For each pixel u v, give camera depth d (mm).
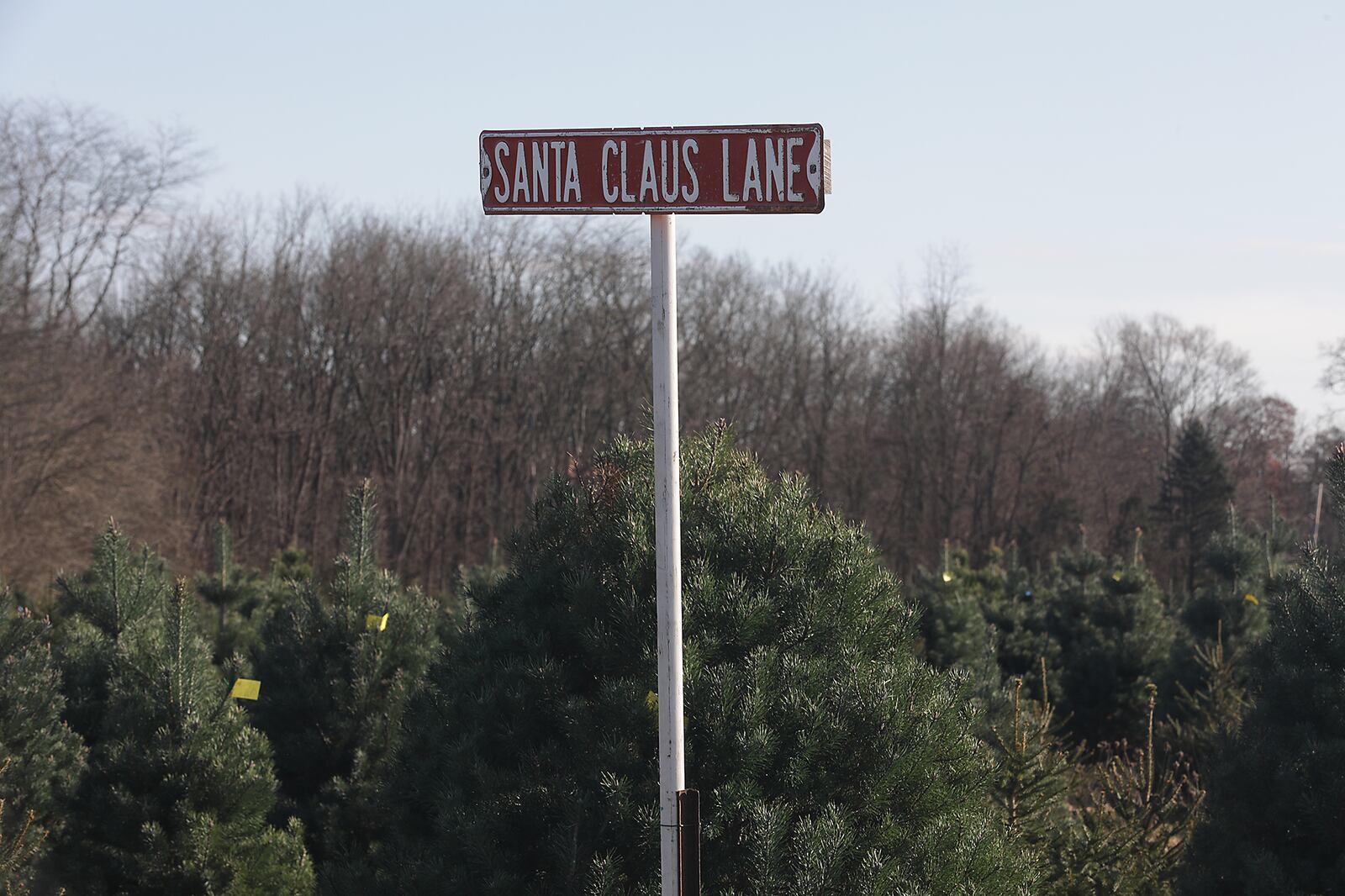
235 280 49844
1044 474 64250
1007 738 11234
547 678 7285
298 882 10312
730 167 5773
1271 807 8984
